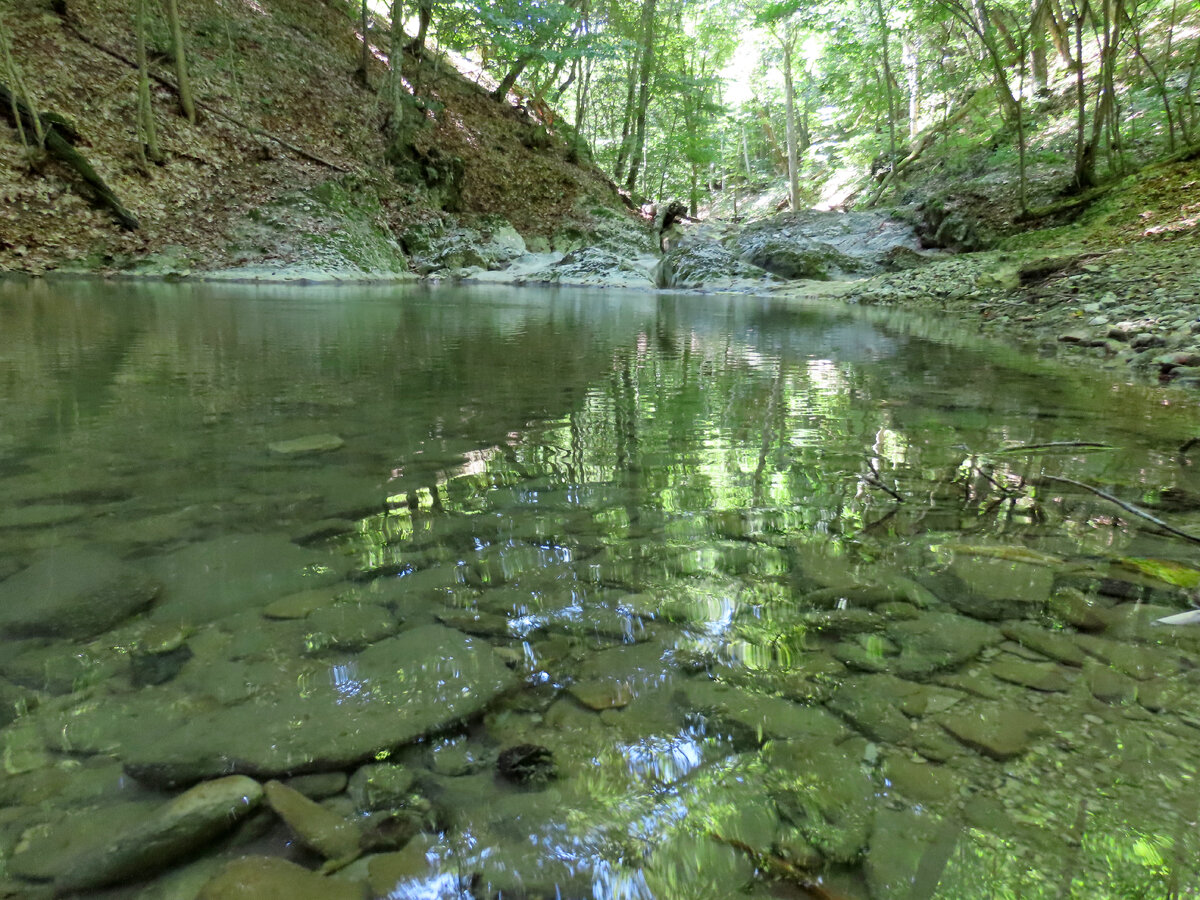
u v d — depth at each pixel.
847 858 0.68
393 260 12.20
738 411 2.50
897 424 2.34
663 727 0.86
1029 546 1.38
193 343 3.72
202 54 12.61
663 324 5.77
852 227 14.07
